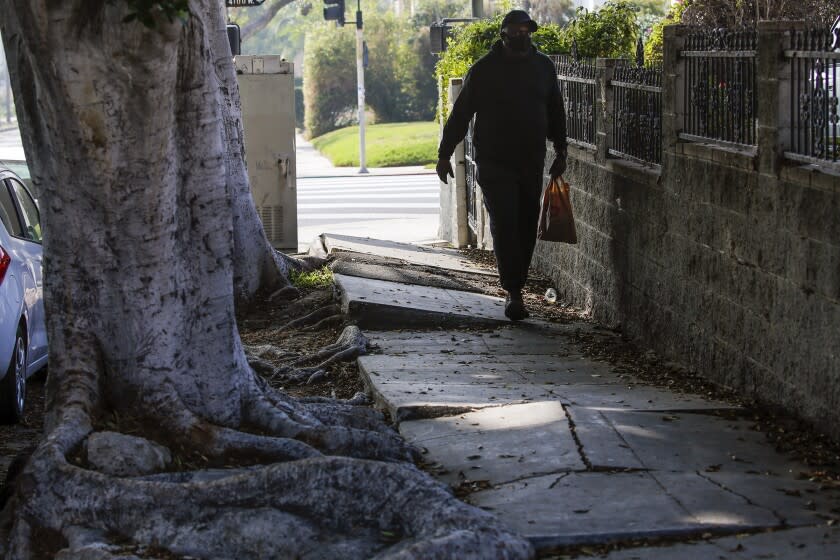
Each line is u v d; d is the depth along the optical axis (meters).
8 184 11.59
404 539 6.25
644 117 12.24
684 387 10.09
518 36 13.11
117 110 7.26
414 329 13.28
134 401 7.68
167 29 6.95
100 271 7.60
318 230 27.20
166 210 7.62
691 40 10.74
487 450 7.94
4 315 10.03
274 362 11.90
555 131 13.63
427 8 74.88
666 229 11.38
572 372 10.91
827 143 8.13
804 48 8.33
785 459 7.62
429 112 72.88
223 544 6.34
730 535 6.32
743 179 9.45
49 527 6.67
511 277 13.53
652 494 6.90
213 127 7.93
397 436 8.30
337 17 41.94
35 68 7.15
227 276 8.05
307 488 6.50
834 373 7.93
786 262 8.64
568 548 6.21
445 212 24.30
